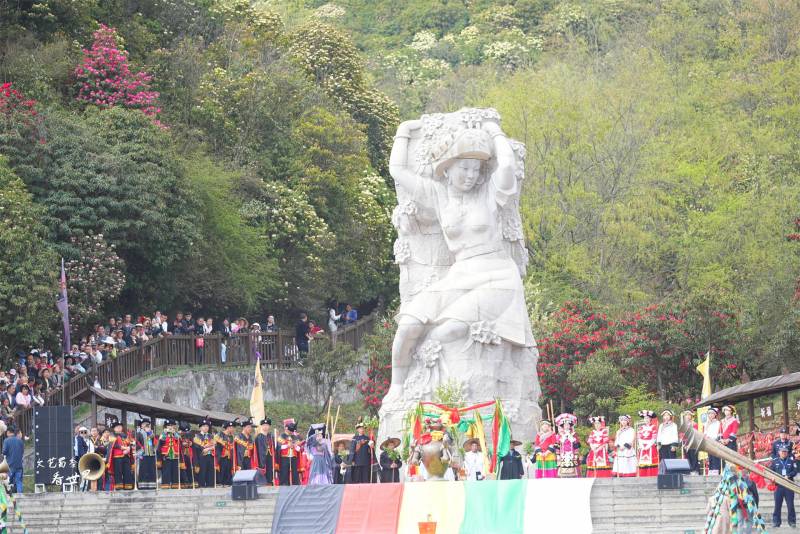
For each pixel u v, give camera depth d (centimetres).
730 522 2144
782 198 6875
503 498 3250
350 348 6119
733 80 8188
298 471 3919
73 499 3481
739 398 3919
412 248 4325
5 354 4816
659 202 7244
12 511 3453
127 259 5844
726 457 1875
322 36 8319
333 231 7056
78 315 5291
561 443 3722
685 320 5381
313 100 7550
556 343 5453
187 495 3453
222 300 6406
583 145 7362
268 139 7156
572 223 7088
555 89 7719
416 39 11925
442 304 4175
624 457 3738
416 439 3772
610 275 6875
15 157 5512
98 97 6272
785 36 8438
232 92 7081
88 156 5647
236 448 3844
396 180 4319
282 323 6881
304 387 6250
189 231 5897
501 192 4216
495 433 3831
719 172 7431
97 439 3744
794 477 3262
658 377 5431
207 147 6900
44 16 6469
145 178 5734
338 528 3281
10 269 4828
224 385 5906
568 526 3197
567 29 10731
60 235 5519
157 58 7050
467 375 4116
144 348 5481
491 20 11875
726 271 6700
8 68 6109
